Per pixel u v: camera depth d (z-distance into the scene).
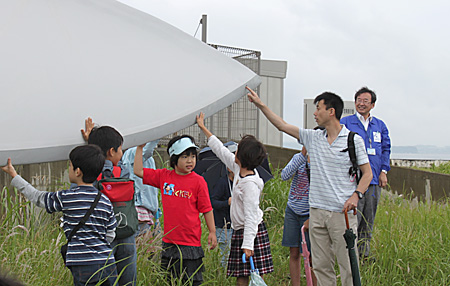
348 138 4.00
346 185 3.99
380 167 5.60
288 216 4.66
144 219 4.68
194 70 3.19
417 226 6.37
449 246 5.69
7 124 2.49
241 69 3.40
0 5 2.80
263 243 4.00
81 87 2.77
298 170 4.61
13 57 2.64
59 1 3.01
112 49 2.99
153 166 4.84
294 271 4.66
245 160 3.83
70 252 3.12
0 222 4.65
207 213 4.04
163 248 4.09
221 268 4.59
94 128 2.72
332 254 4.11
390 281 4.95
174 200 3.98
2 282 0.89
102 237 3.20
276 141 12.16
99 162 3.05
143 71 3.00
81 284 3.12
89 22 3.03
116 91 2.85
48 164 5.71
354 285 3.66
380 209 7.34
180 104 2.99
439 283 4.98
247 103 10.05
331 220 3.98
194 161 3.99
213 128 9.59
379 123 5.64
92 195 3.17
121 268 3.53
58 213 5.22
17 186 3.18
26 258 3.99
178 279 3.99
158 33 3.28
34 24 2.82
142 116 2.86
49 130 2.60
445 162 15.98
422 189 9.45
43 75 2.68
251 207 3.77
